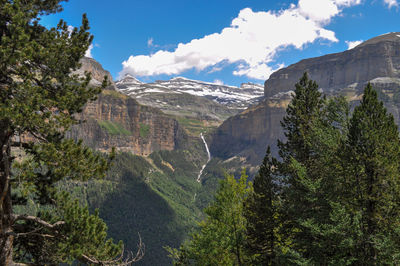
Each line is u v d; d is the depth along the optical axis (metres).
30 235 15.34
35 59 13.12
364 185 19.31
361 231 17.94
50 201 15.28
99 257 15.20
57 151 13.74
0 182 13.12
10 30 11.98
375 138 18.36
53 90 14.20
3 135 12.86
